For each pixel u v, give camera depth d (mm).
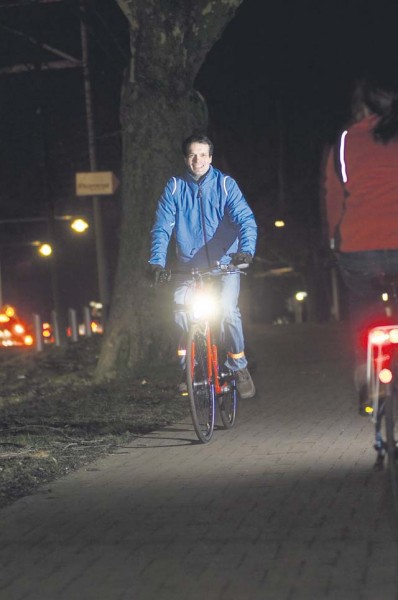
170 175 45406
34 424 33281
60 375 50969
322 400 37000
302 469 24250
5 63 80312
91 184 72938
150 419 33812
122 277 45750
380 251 20672
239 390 30359
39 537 18969
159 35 44125
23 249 133125
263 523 19328
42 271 134250
